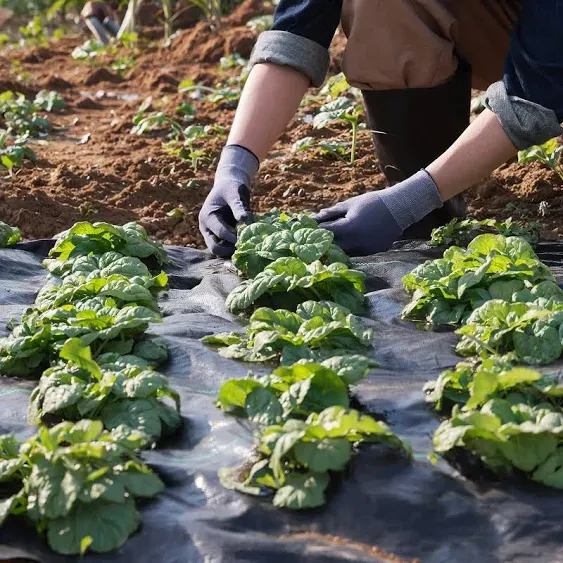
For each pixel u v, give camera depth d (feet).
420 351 10.39
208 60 21.57
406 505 9.09
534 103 11.23
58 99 17.34
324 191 13.61
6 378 10.25
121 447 9.12
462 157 11.50
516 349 10.09
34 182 13.85
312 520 9.06
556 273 11.39
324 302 10.66
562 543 8.93
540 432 9.05
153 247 11.82
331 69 17.98
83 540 8.89
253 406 9.46
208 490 9.22
